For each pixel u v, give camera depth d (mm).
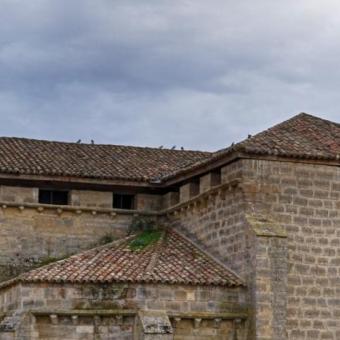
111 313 53469
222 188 57844
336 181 58000
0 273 61625
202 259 58219
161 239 61625
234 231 56969
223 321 54750
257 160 56750
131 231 64188
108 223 64125
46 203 63531
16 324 52812
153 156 69750
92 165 65500
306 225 57031
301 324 55844
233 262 56750
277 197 56781
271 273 54875
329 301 56719
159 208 65125
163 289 54281
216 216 58844
